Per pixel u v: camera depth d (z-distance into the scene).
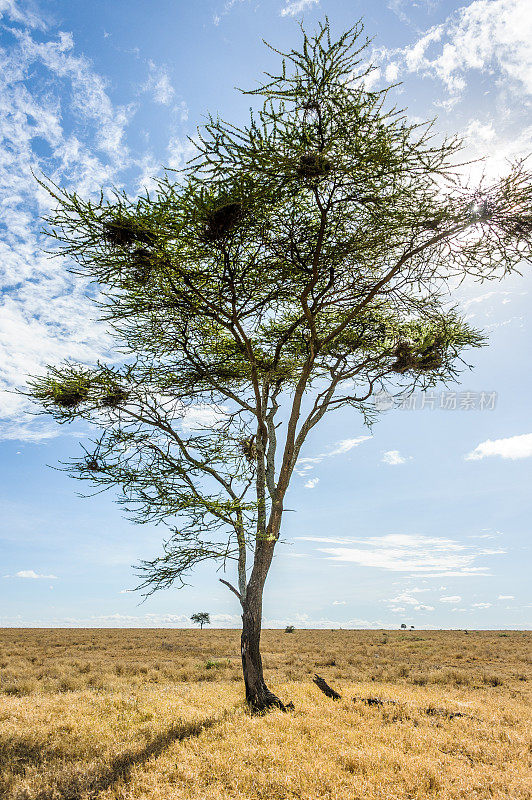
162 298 8.44
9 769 5.43
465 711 9.15
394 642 35.78
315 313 9.01
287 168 6.28
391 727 7.50
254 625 9.03
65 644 31.48
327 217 7.41
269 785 4.98
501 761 6.35
